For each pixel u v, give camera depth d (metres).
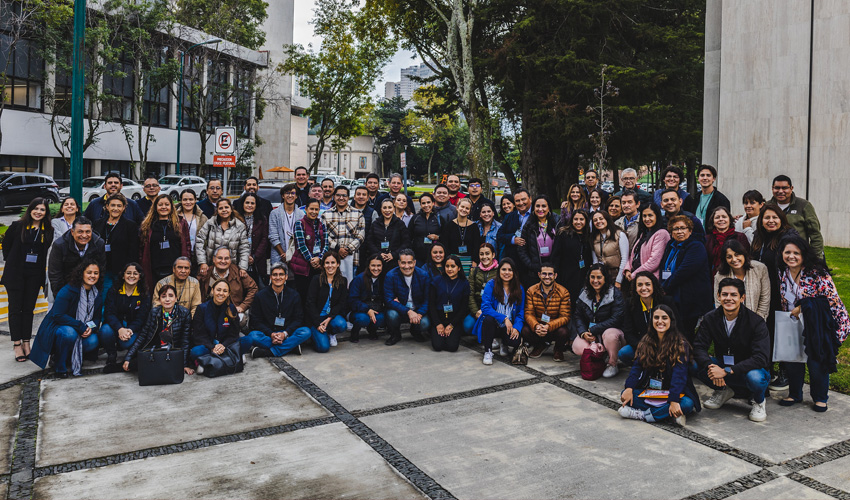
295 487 3.84
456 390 5.79
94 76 29.31
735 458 4.27
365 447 4.46
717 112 18.94
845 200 15.41
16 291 6.48
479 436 4.68
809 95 16.05
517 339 6.79
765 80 16.94
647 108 23.77
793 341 5.16
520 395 5.66
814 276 5.14
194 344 6.30
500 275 6.86
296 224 7.69
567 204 7.81
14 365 6.38
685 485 3.87
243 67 41.09
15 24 26.22
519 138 30.42
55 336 6.00
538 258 7.38
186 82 38.00
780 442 4.54
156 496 3.71
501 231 8.08
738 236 6.00
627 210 6.89
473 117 23.14
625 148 26.86
